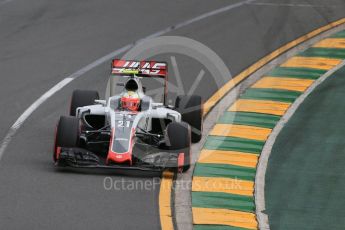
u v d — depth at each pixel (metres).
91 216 42.22
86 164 46.94
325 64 72.69
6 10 87.75
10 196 44.19
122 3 91.81
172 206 44.16
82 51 75.19
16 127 55.75
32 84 65.69
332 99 64.00
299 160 52.06
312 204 45.69
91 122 51.56
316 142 55.25
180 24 84.44
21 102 61.19
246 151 53.12
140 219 42.22
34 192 44.88
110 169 48.78
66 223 41.19
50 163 49.38
